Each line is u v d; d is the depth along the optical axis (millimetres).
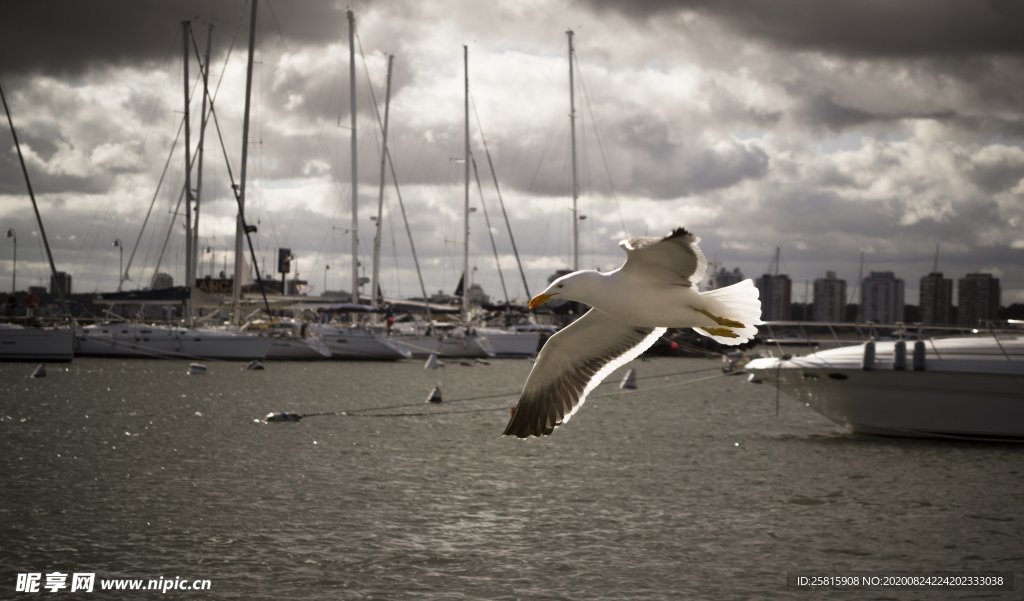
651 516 19375
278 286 78812
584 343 10625
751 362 29109
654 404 43812
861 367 26781
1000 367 25656
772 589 15094
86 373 55531
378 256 80188
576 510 19844
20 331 61469
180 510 19406
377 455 26297
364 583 15141
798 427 34188
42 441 28297
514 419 10625
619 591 14898
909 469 23750
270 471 23734
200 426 32250
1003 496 21000
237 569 15734
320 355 70250
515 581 15289
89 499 20281
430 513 19438
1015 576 15734
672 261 9023
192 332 66625
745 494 21453
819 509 20016
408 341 76625
